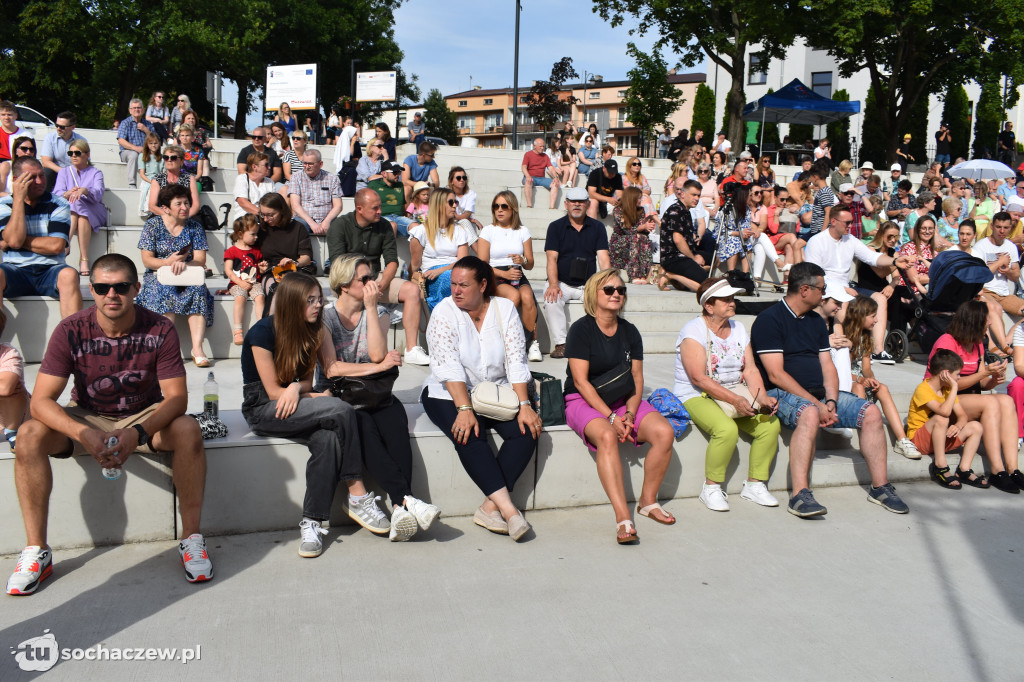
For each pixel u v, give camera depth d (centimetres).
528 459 452
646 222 966
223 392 562
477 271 450
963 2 2447
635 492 500
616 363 475
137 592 353
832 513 495
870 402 518
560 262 766
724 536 449
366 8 3828
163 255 658
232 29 2981
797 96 2662
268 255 698
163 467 405
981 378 571
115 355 377
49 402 358
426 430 459
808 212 1123
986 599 382
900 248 876
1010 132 2611
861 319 578
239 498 421
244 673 294
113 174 1174
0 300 418
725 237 972
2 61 2741
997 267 885
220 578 371
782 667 313
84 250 805
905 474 565
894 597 380
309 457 425
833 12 2441
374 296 446
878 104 2845
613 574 392
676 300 870
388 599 356
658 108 3250
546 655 314
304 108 2178
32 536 358
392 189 943
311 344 418
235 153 1438
